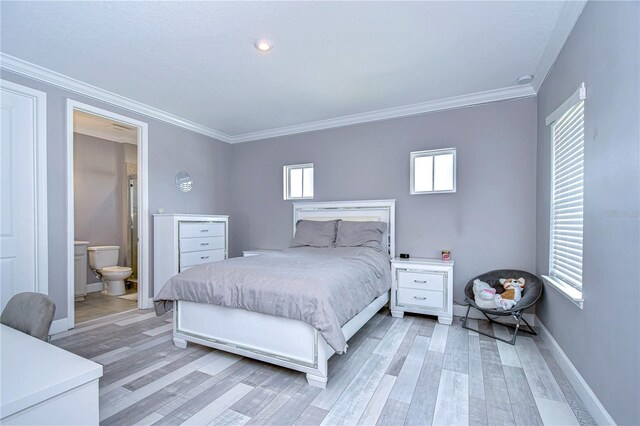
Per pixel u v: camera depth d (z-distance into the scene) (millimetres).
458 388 1983
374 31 2273
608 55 1590
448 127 3639
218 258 4285
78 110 3219
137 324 3213
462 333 2967
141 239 3801
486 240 3434
